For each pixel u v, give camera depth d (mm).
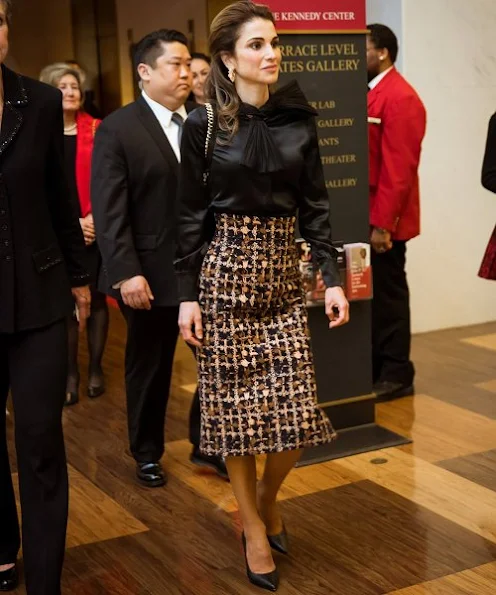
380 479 4043
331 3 4227
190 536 3580
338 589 3127
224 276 3049
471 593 3070
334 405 4531
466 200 6551
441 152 6402
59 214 2926
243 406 3066
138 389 4016
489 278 4379
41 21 9664
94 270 5348
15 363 2791
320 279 4336
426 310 6582
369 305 4547
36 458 2789
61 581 3252
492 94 6488
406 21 6125
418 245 6457
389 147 4871
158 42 3803
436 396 5195
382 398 5141
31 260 2734
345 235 4422
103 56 9164
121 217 3746
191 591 3156
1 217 2682
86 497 3988
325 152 4328
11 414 5270
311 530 3574
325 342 4469
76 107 5391
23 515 2838
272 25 3016
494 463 4191
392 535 3506
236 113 3006
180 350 6578
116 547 3506
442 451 4355
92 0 9109
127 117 3822
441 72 6297
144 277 3832
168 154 3822
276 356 3088
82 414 5176
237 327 3070
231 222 3051
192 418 4215
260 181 3000
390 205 4883
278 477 3262
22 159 2678
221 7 7469
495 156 4289
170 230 3832
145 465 4090
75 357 5363
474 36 6352
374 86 4965
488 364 5789
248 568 3193
